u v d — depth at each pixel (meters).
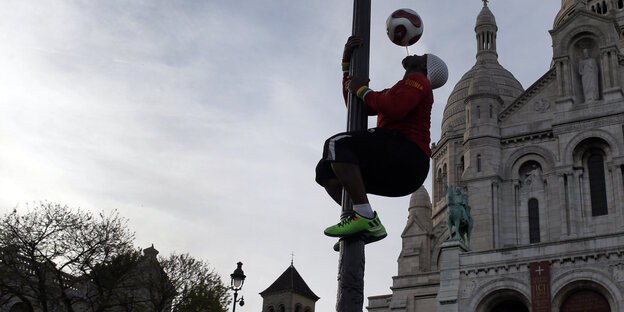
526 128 53.81
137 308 56.91
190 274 62.78
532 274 41.84
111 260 54.97
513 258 43.00
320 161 7.48
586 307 40.28
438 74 7.58
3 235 49.25
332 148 6.97
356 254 7.07
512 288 42.34
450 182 70.00
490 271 43.41
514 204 52.25
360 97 7.30
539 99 54.62
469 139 54.91
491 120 54.88
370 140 7.02
